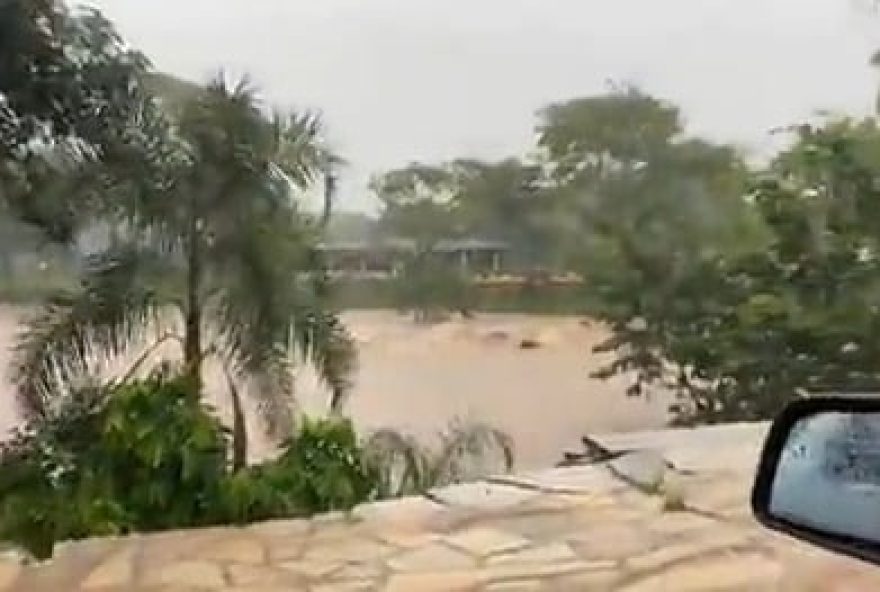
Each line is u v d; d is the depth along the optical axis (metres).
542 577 4.45
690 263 7.38
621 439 6.77
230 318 5.82
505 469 6.64
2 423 5.50
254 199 5.82
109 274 5.63
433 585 4.39
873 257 7.42
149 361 5.79
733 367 7.43
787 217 7.43
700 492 5.51
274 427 5.89
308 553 4.85
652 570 4.49
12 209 5.47
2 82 5.32
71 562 4.82
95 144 5.57
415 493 6.04
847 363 7.39
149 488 5.34
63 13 5.48
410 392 6.67
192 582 4.50
